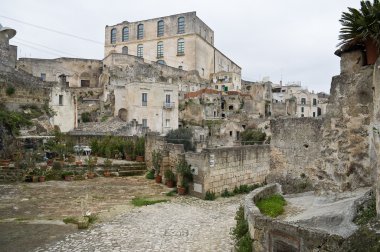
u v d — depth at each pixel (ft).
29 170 81.05
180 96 232.32
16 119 100.63
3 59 132.77
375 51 28.19
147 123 179.22
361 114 30.37
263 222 28.40
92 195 67.77
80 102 198.80
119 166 94.38
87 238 42.50
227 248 38.99
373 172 28.81
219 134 188.34
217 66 309.42
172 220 51.55
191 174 71.92
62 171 84.94
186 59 265.34
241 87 300.61
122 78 216.95
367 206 25.07
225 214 56.29
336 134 32.40
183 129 162.09
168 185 78.54
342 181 31.96
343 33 28.76
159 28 276.62
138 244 40.55
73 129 143.33
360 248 20.07
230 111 239.30
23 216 52.08
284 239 26.17
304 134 39.83
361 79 30.01
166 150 82.79
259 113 246.06
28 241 41.11
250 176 81.71
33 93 124.47
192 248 39.24
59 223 48.70
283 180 41.70
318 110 313.53
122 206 59.77
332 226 25.32
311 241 23.79
